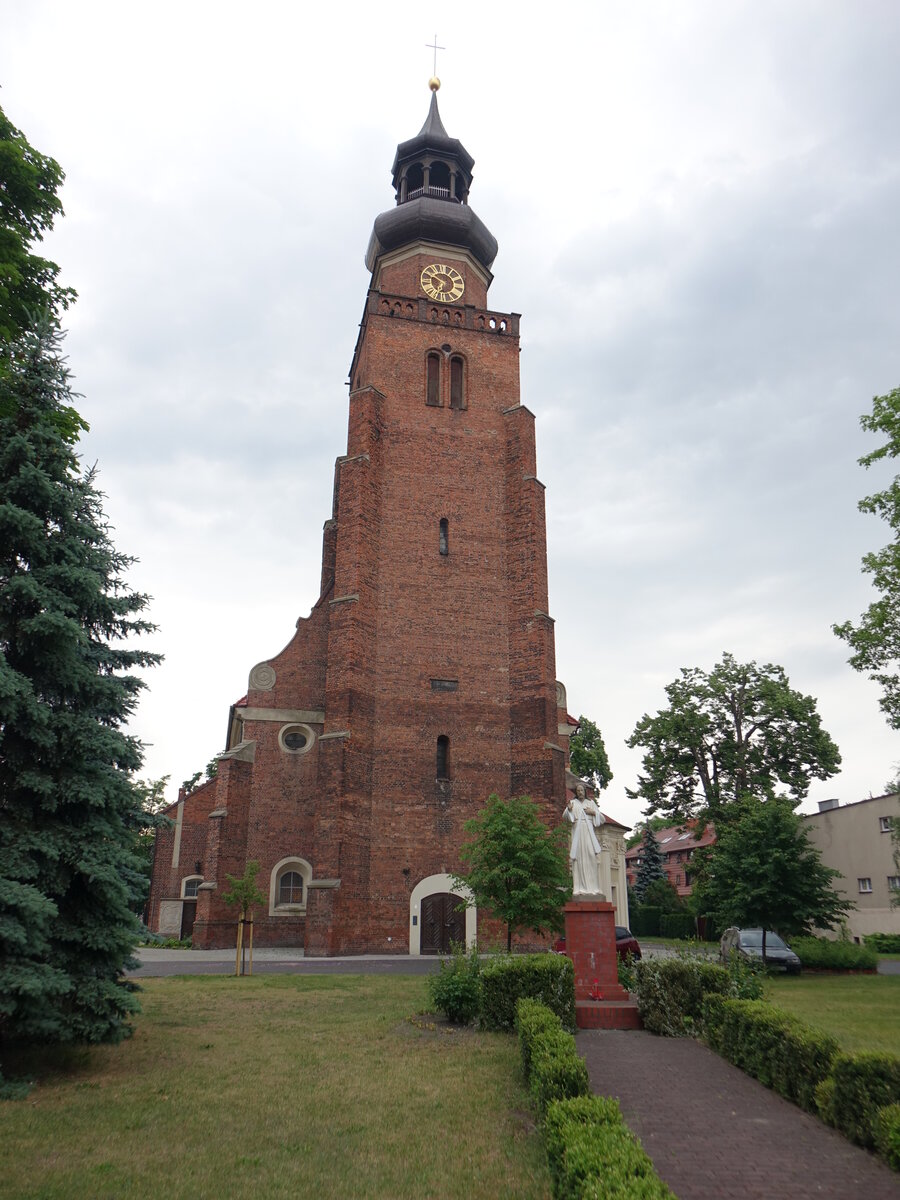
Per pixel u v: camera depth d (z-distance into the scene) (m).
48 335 13.62
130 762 13.21
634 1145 6.21
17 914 11.09
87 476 14.05
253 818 37.44
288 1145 8.96
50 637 12.38
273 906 36.59
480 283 46.25
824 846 51.91
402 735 35.62
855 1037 14.91
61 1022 11.84
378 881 33.81
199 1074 12.03
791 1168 8.23
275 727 38.66
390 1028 15.81
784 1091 10.80
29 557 12.93
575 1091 8.72
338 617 35.66
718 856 31.41
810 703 50.69
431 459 39.72
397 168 48.66
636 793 53.47
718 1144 8.96
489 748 36.25
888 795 48.72
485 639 37.59
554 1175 6.72
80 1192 7.64
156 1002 18.89
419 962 29.73
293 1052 13.59
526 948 33.41
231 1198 7.56
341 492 37.97
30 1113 9.98
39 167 17.28
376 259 46.12
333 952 31.72
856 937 49.22
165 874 46.88
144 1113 10.09
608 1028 16.34
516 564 38.59
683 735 51.47
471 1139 9.16
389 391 40.34
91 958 12.43
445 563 38.25
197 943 35.47
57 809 12.55
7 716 11.96
